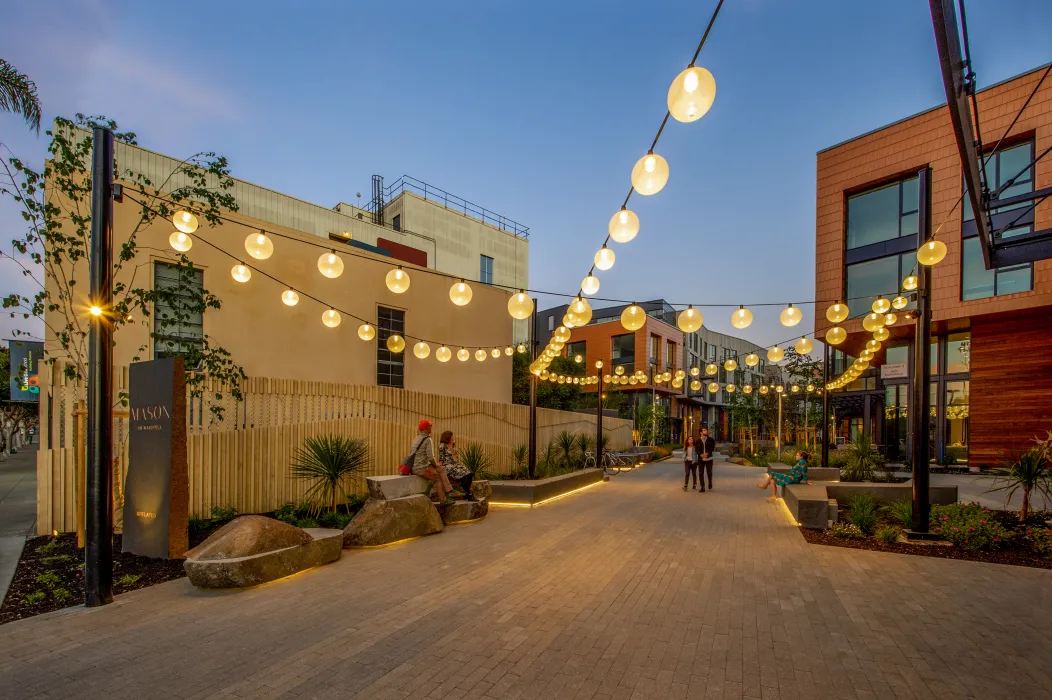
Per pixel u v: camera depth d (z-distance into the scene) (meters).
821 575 5.63
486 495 10.28
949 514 7.82
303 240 11.42
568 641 3.89
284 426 8.41
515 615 4.43
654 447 31.42
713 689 3.19
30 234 6.20
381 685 3.24
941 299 18.94
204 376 7.53
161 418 5.93
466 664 3.52
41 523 6.58
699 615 4.43
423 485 8.39
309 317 11.48
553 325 50.16
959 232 18.75
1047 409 17.45
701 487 13.33
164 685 3.23
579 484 13.70
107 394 4.75
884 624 4.23
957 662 3.55
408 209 31.53
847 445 16.14
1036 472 7.95
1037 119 17.28
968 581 5.41
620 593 5.01
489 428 13.69
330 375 11.81
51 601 4.73
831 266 22.31
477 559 6.27
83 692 3.15
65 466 6.80
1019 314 17.78
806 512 8.08
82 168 6.73
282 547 5.56
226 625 4.18
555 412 17.88
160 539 5.82
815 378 29.91
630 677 3.34
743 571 5.79
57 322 7.82
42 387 6.69
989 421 18.53
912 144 20.08
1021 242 7.57
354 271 12.48
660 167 3.44
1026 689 3.19
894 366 22.31
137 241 8.93
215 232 9.98
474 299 15.97
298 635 3.99
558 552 6.62
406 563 6.07
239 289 10.31
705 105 2.85
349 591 5.04
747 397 37.03
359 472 9.36
